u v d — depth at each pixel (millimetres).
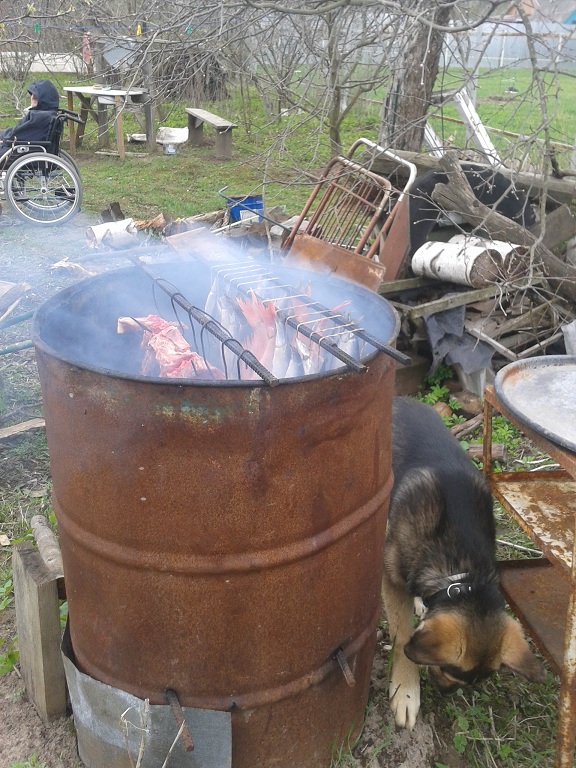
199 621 1955
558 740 2201
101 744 2227
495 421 4488
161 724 2062
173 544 1880
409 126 4027
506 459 4082
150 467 1815
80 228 8617
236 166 11133
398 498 2791
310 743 2258
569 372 2570
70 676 2236
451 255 4559
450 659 2270
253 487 1835
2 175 8828
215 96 12172
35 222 8625
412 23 3449
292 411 1799
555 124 5160
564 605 2613
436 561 2580
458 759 2488
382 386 2059
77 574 2074
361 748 2500
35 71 14297
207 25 4184
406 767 2445
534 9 3744
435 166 5180
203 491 1823
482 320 4645
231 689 2045
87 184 10422
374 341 1954
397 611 2729
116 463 1842
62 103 14000
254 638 2000
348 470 2002
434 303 4484
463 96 5484
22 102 12195
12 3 5082
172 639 1981
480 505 2754
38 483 3898
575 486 2682
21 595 2564
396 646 2676
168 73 4746
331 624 2139
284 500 1882
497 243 4562
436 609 2445
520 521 2455
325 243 4516
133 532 1895
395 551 2734
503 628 2381
